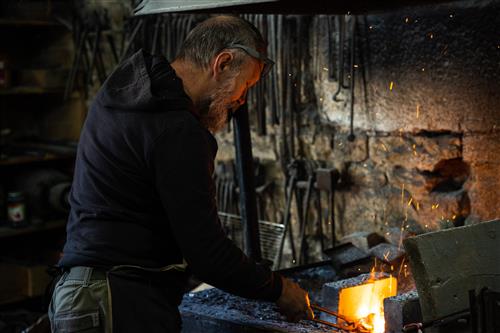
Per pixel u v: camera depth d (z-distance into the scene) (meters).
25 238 4.73
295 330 2.14
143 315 1.99
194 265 1.90
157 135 1.86
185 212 1.85
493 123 2.62
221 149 3.80
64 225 4.44
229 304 2.49
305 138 3.41
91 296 1.97
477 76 2.63
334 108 3.25
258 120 3.51
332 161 3.33
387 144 3.06
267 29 3.38
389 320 2.15
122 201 1.96
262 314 2.38
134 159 1.90
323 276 2.83
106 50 4.28
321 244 3.38
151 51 3.92
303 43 3.33
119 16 4.14
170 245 2.04
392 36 2.91
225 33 1.97
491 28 2.56
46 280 4.23
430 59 2.79
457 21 2.67
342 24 3.10
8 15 4.54
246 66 1.98
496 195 2.70
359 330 2.21
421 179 2.95
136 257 1.99
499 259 2.03
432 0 2.64
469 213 2.83
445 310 1.92
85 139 2.03
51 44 4.64
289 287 2.08
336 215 3.37
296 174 3.37
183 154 1.85
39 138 4.79
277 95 3.43
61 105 4.72
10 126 4.87
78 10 4.38
